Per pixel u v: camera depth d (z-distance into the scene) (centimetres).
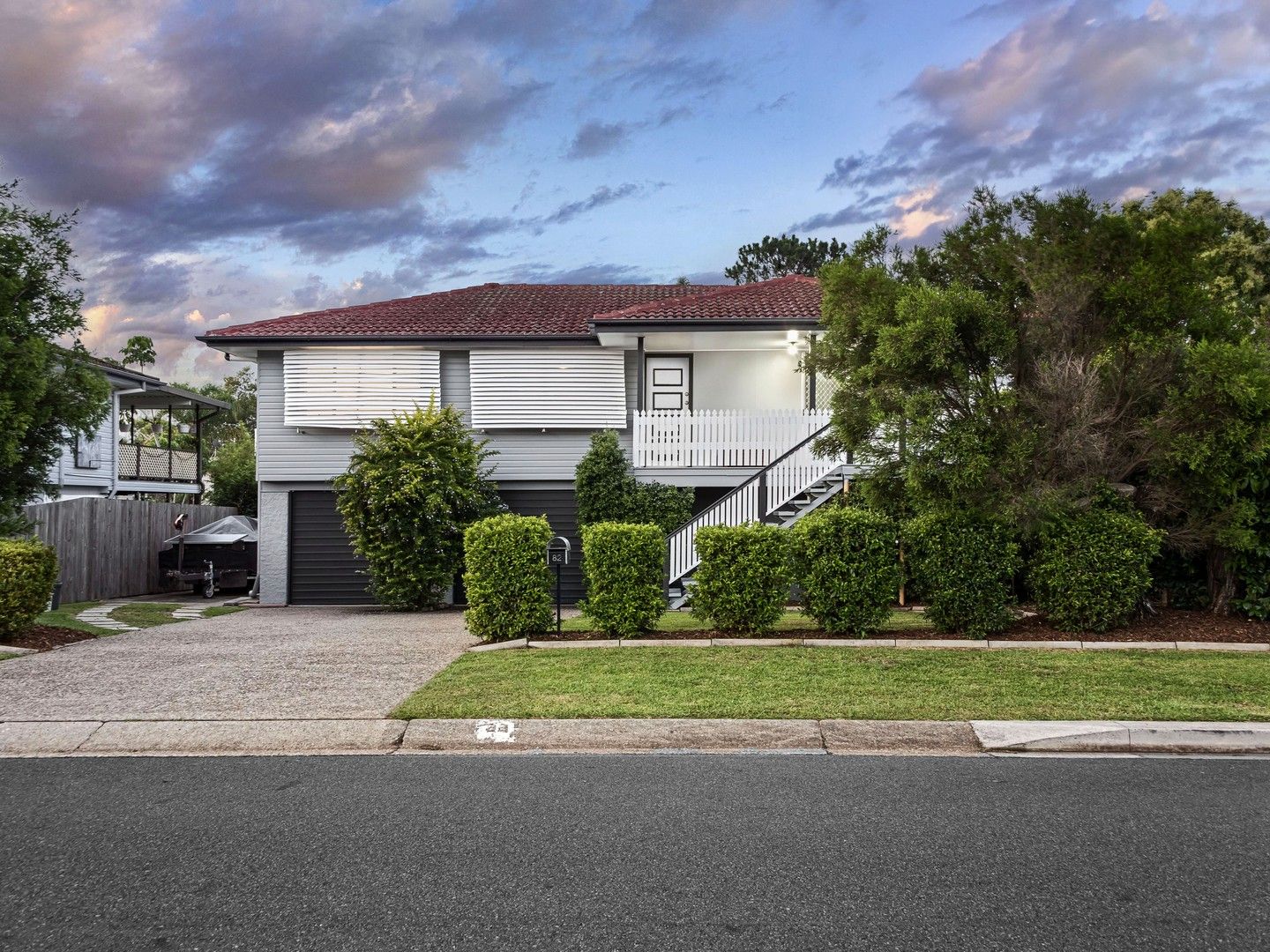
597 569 1023
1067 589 980
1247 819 482
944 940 348
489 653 946
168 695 767
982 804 509
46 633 1133
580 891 393
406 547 1709
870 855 433
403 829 471
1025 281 1078
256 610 1762
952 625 997
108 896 389
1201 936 350
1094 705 694
